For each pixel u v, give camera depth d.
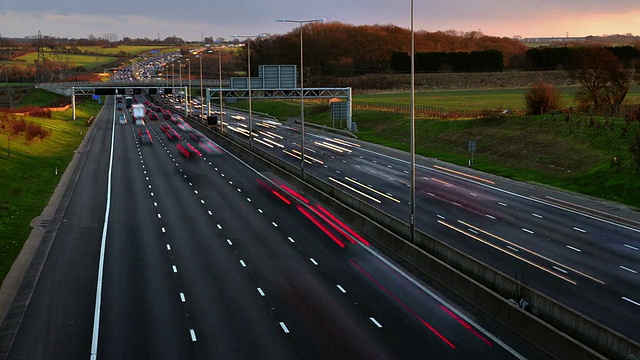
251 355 22.48
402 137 97.94
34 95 188.25
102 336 24.53
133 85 187.00
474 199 51.56
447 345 23.12
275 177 64.25
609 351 21.19
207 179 63.03
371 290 29.39
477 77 194.38
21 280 31.86
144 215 46.47
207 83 162.25
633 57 184.12
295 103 173.62
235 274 32.06
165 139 104.06
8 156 71.31
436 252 33.38
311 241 38.59
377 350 22.73
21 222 44.53
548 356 22.08
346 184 59.25
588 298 28.08
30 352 23.30
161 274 32.25
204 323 25.59
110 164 74.88
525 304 25.52
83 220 45.22
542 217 44.75
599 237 39.06
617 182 54.38
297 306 27.38
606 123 69.38
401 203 49.91
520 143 75.19
